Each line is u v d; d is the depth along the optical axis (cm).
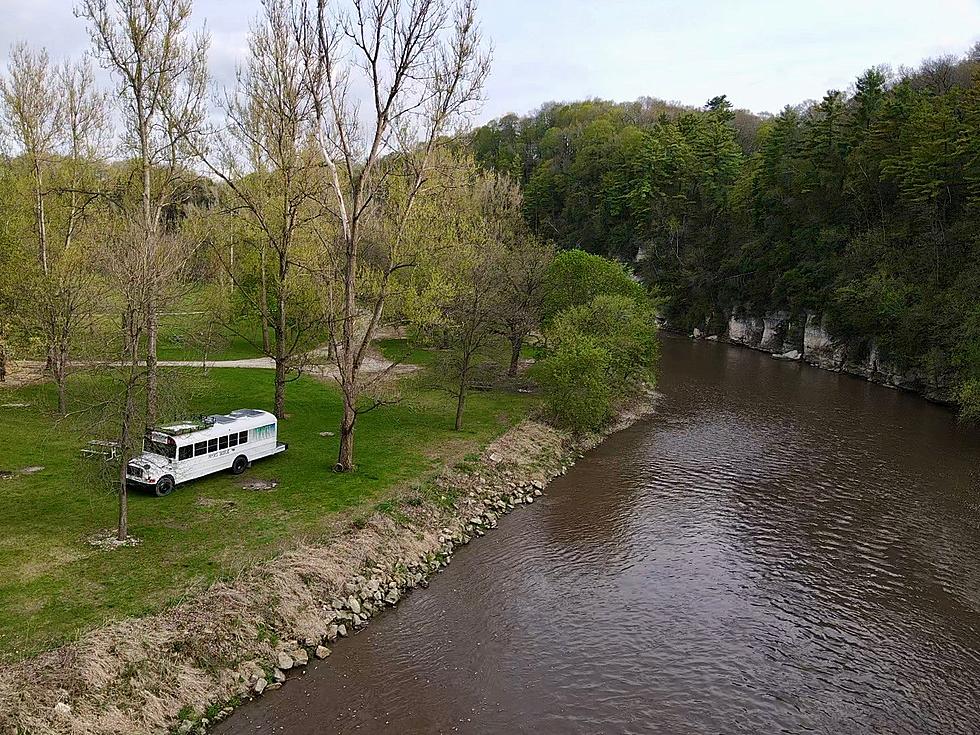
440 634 1988
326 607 1988
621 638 2031
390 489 2722
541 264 5156
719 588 2356
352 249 2716
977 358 4628
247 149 3397
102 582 1841
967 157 5781
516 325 4831
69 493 2392
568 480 3375
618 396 4756
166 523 2252
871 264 6525
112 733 1401
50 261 3475
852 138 7100
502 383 4809
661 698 1772
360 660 1834
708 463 3681
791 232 7950
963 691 1859
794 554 2628
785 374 6462
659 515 2959
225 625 1748
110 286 2859
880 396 5506
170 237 3325
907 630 2141
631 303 4734
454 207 4744
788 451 3919
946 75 8825
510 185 8006
